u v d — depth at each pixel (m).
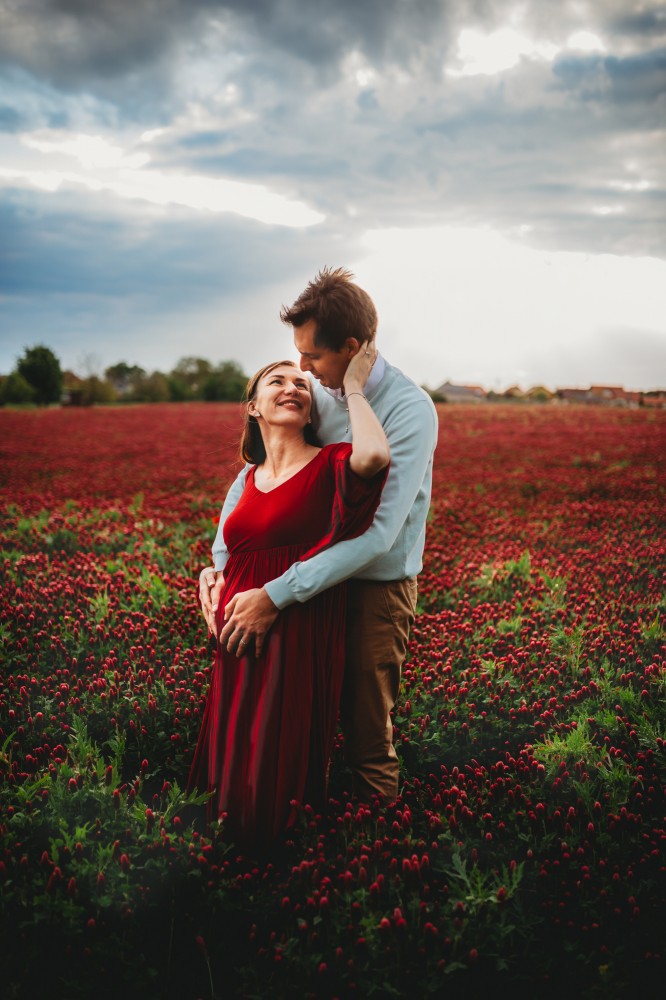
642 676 3.59
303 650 2.47
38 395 52.09
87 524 7.25
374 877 2.38
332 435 2.73
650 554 5.71
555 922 2.20
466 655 3.97
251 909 2.30
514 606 4.61
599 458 13.13
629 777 2.77
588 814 2.62
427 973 2.04
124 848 2.38
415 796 2.85
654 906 2.25
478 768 2.93
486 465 12.54
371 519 2.40
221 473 11.60
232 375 71.69
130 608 4.59
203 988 2.13
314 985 2.04
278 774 2.45
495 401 54.00
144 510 8.06
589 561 5.64
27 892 2.23
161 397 61.78
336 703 2.56
